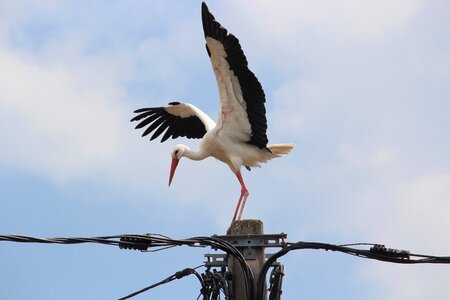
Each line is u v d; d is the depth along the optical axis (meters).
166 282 10.28
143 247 9.69
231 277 10.36
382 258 10.01
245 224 10.38
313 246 10.01
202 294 10.38
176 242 9.79
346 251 10.00
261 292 10.02
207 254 10.60
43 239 8.91
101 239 9.39
